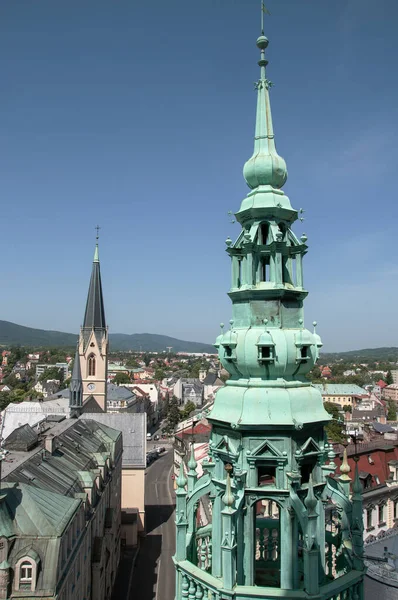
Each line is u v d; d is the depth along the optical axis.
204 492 16.91
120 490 84.12
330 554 17.62
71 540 44.38
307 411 15.86
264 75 18.50
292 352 16.03
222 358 16.98
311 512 14.59
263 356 15.90
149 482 126.25
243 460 15.59
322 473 16.22
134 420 99.56
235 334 16.45
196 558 17.56
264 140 17.97
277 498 15.20
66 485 53.94
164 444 179.62
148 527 94.25
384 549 40.19
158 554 81.44
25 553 37.28
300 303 17.11
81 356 132.38
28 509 40.62
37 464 54.84
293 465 15.45
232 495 14.78
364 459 70.94
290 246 17.09
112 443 79.25
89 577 53.53
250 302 16.62
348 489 17.80
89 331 133.12
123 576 72.94
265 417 15.45
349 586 15.29
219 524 15.95
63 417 90.38
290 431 15.38
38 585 37.12
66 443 68.69
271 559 19.05
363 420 170.50
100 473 64.31
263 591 14.45
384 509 66.31
